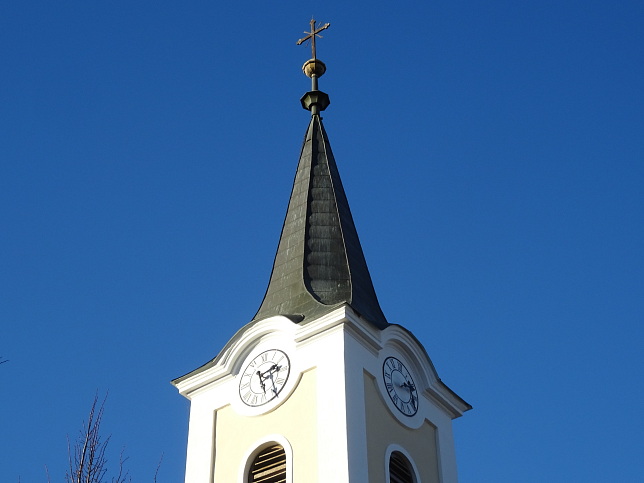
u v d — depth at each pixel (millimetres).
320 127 42719
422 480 33812
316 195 40250
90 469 23250
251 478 33000
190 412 35375
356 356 33781
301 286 36875
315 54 44562
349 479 30875
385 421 33594
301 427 32844
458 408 36875
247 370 34938
